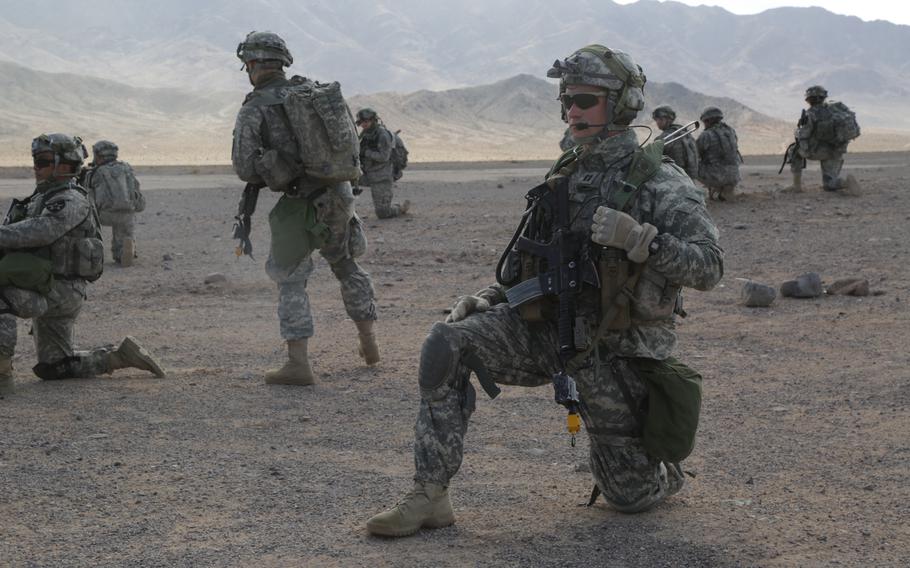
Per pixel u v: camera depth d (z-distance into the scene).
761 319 8.77
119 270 12.71
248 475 4.76
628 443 3.88
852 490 4.45
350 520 4.11
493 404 6.18
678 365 3.82
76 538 3.92
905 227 14.76
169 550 3.79
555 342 3.79
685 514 4.13
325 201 6.51
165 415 5.94
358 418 5.90
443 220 17.53
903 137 152.25
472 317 3.81
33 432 5.54
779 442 5.27
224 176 37.59
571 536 3.87
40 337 6.83
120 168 13.25
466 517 4.12
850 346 7.63
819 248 12.99
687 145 15.59
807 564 3.60
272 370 6.78
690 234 3.56
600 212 3.47
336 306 9.98
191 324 9.11
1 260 6.40
